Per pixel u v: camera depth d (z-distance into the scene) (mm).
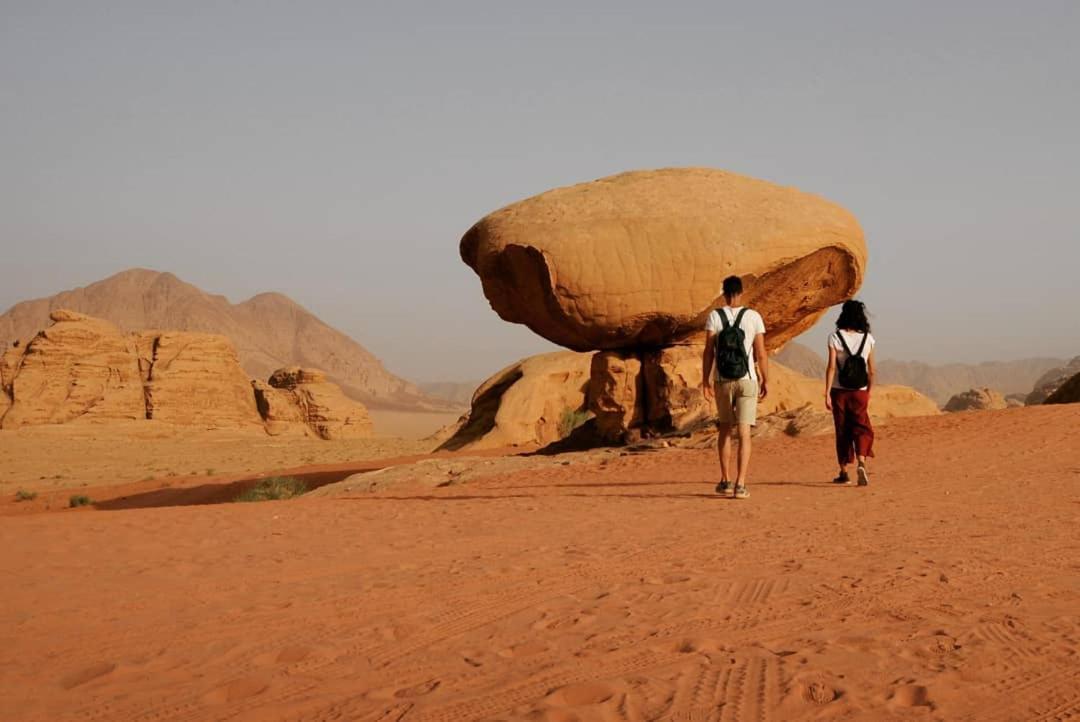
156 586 5926
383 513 9836
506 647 4250
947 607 4703
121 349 75125
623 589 5371
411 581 5855
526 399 39312
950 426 16078
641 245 18781
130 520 9633
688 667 3791
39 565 6797
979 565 5758
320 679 3871
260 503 11891
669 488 11320
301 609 5160
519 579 5785
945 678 3555
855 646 4051
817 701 3359
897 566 5770
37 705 3623
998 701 3312
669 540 7090
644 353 20828
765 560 6152
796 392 25078
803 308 21047
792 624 4465
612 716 3234
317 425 81688
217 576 6238
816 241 19188
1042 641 4039
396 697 3574
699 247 18656
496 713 3311
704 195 19469
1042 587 5133
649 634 4344
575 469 15586
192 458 54750
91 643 4543
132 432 68375
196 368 76125
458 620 4805
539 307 20156
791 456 14211
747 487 10883
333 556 6949
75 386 71250
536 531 7891
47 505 28781
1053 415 16094
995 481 10438
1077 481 10125
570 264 18844
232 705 3555
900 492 9867
